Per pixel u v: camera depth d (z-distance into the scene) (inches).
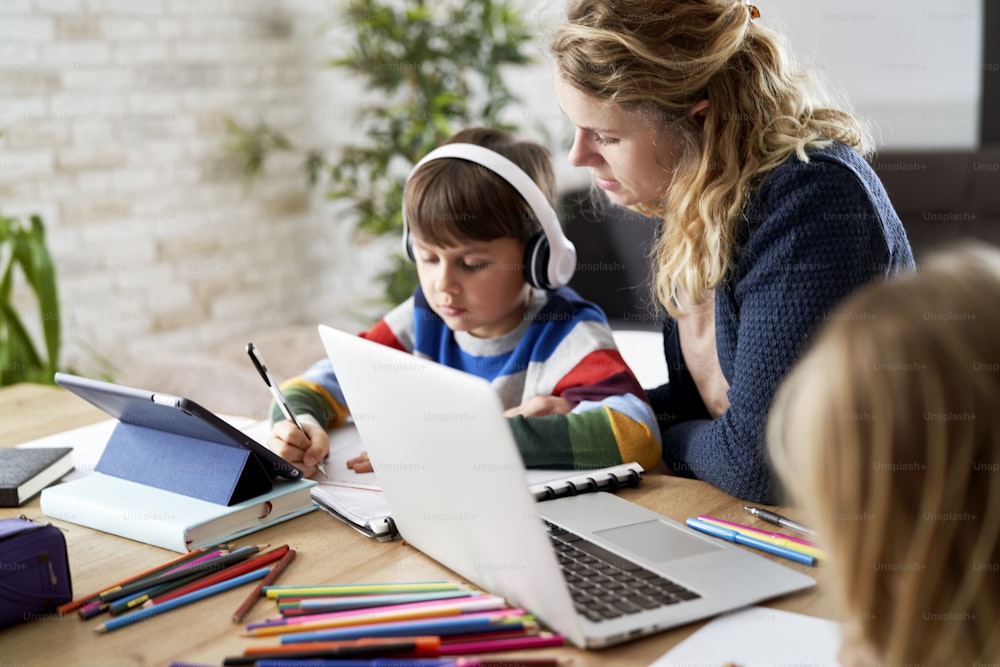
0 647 28.9
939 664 18.8
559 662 26.8
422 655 27.1
